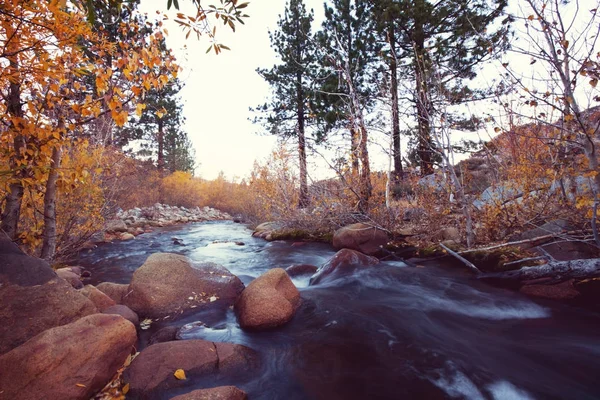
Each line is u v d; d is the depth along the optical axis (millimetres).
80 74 3125
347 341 4199
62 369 2680
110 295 5102
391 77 9898
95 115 3375
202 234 14883
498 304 5168
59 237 6906
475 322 4750
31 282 3463
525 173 6402
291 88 17359
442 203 8812
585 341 4070
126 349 3246
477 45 10539
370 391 3225
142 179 21172
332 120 12164
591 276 4602
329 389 3252
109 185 9617
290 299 5090
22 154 3357
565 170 5066
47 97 3441
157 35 3135
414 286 6148
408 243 8828
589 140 4035
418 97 7391
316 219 11297
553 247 5824
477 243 7395
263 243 12000
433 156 10992
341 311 5105
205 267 5816
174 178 24938
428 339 4270
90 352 2867
